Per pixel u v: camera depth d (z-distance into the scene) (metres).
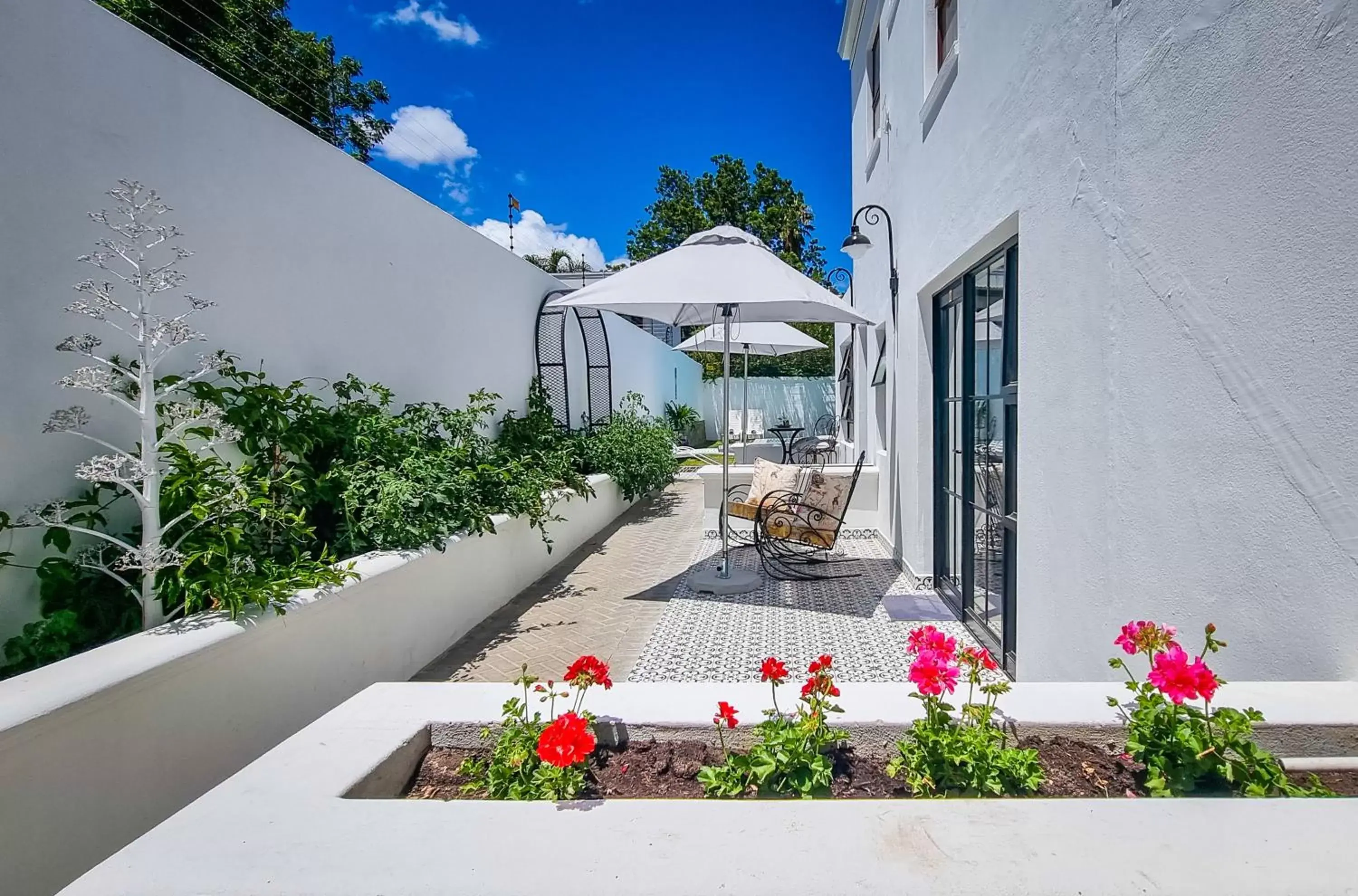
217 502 2.99
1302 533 1.75
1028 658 3.39
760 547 6.66
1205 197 2.06
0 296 2.73
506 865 1.24
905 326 6.28
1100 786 1.69
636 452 10.06
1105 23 2.61
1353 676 1.64
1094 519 2.73
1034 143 3.25
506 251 7.69
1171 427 2.24
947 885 1.16
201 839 1.33
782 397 21.95
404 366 5.70
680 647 4.66
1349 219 1.59
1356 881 1.14
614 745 1.98
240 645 2.79
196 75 3.67
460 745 1.96
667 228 28.16
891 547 7.23
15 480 2.78
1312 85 1.68
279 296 4.29
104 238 3.13
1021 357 3.42
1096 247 2.69
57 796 2.06
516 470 5.95
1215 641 1.71
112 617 2.86
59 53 2.95
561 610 5.52
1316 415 1.70
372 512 4.18
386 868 1.23
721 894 1.15
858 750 1.90
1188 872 1.17
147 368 2.83
